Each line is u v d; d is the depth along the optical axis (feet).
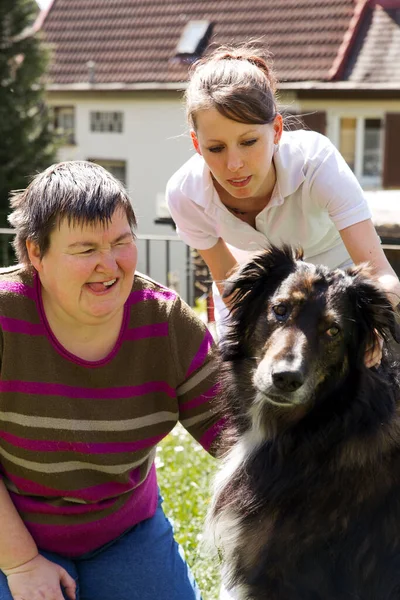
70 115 72.74
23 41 62.28
